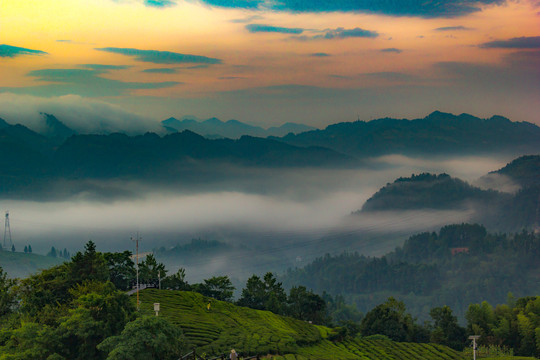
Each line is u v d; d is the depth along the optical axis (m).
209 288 193.12
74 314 81.50
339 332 166.25
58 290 117.50
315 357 122.38
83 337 78.44
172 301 145.38
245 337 119.56
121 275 176.88
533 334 195.12
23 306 111.88
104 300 83.75
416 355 164.75
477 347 191.38
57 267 132.62
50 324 93.44
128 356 73.06
